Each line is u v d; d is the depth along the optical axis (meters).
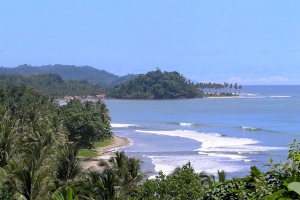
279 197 6.40
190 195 23.17
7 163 39.41
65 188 28.09
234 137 98.75
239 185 9.75
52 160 39.00
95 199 30.47
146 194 24.14
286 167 8.32
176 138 98.06
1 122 55.81
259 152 75.62
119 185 37.31
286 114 163.38
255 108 199.38
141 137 100.81
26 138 56.38
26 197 28.61
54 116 78.94
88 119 80.62
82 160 43.00
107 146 85.56
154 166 64.44
